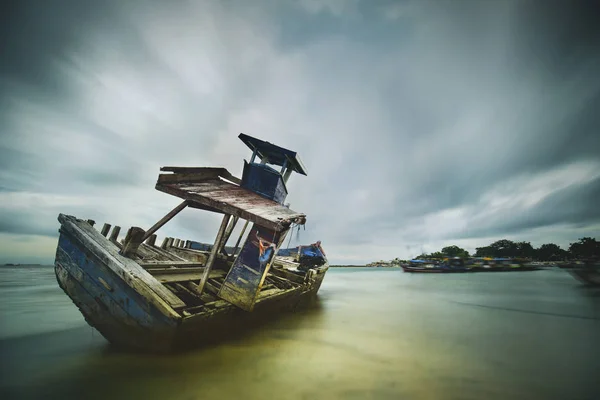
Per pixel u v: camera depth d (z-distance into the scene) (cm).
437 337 824
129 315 532
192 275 736
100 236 634
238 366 532
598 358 649
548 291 2217
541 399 449
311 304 1436
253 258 677
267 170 1016
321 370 539
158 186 729
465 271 5247
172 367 506
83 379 462
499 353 679
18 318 988
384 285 2884
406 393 456
